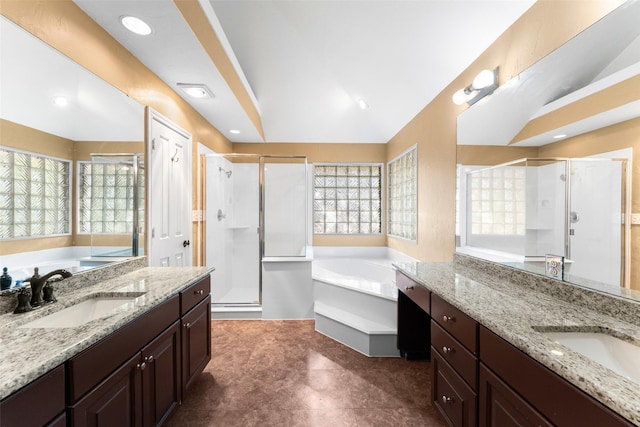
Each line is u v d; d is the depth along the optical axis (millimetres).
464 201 2141
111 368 986
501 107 1723
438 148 2578
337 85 3338
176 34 1611
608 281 1071
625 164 1002
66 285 1343
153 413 1255
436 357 1473
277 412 1595
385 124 3760
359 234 4348
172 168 2328
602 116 1097
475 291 1397
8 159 1087
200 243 2939
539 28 1440
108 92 1596
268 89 3410
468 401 1159
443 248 2496
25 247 1152
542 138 1404
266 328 2727
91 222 1498
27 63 1146
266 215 3623
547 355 757
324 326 2596
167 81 2189
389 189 4199
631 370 848
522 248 1546
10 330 934
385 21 2131
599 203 1107
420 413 1594
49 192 1260
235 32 2590
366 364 2102
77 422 831
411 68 2471
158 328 1298
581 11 1208
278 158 3635
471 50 1976
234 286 3578
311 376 1942
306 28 2482
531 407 820
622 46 1017
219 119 3139
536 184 1449
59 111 1299
